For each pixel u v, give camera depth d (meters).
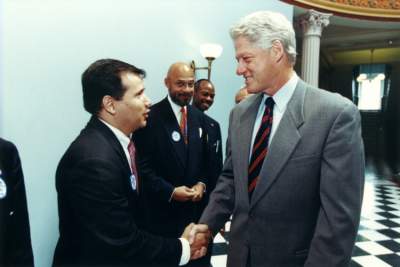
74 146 1.19
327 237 1.05
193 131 2.32
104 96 1.26
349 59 12.74
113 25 3.08
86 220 1.12
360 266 3.23
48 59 2.59
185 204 2.18
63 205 1.21
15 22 2.38
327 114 1.11
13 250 1.15
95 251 1.12
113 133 1.27
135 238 1.20
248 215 1.24
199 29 3.92
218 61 4.18
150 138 2.16
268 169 1.17
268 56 1.15
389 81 12.52
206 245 1.48
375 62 12.41
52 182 2.64
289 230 1.17
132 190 1.28
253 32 1.14
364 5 7.25
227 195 1.51
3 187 1.11
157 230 2.11
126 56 3.22
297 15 7.01
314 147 1.12
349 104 1.12
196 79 3.94
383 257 3.45
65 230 1.22
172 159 2.17
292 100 1.19
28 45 2.46
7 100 2.36
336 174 1.06
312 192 1.14
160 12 3.52
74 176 1.13
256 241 1.22
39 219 2.57
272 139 1.19
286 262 1.17
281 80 1.20
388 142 12.65
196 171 2.28
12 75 2.38
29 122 2.48
